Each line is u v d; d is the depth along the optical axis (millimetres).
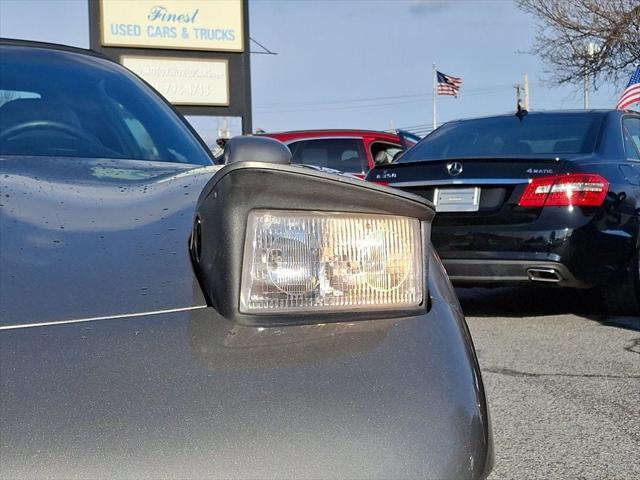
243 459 1146
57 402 1155
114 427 1140
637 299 5582
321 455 1173
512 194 5008
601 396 3850
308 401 1215
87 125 2512
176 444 1139
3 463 1088
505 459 3092
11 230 1529
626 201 5238
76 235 1546
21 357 1213
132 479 1104
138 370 1216
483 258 5086
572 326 5441
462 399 1310
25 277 1390
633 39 18375
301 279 1353
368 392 1248
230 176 1325
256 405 1194
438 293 1538
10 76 2646
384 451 1200
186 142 2627
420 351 1342
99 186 1840
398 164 5547
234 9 14172
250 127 14438
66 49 2949
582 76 19531
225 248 1338
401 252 1435
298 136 9016
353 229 1401
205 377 1218
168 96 13992
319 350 1291
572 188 4910
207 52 14125
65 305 1329
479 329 5391
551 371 4297
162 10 13820
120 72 2916
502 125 5938
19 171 1896
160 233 1581
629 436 3326
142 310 1336
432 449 1226
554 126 5723
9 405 1143
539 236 4918
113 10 13641
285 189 1349
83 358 1225
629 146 5711
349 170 8859
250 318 1312
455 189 5207
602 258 5090
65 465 1099
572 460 3078
